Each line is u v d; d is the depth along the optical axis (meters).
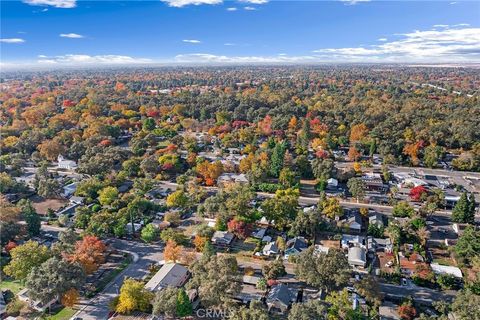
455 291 58.78
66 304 53.22
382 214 85.81
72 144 130.25
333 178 105.25
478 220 82.06
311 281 55.19
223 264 54.03
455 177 111.69
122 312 53.41
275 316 52.56
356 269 65.00
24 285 58.06
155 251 71.81
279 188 98.00
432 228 79.31
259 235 75.75
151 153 129.12
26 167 120.25
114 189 91.00
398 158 122.62
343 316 49.88
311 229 74.19
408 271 63.78
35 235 76.06
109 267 66.12
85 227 77.69
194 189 97.00
